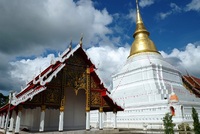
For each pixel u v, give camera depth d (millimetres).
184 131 28391
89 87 21266
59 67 18828
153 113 35969
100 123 21344
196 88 57625
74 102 23625
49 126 21203
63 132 17953
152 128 33656
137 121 38094
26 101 16578
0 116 26844
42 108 17547
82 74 21141
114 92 50000
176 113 33625
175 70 48938
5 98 57406
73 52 20234
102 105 21891
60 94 18953
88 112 20422
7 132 20125
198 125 15227
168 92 40500
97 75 21547
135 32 55531
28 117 21266
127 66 51125
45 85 17922
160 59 49594
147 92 40156
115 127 22312
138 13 57875
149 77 43562
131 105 40469
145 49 50844
